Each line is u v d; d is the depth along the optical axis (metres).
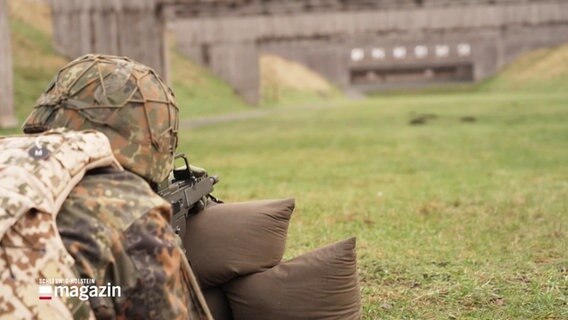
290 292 2.63
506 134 17.81
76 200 1.77
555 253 4.73
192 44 49.34
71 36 32.53
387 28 41.56
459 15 39.84
